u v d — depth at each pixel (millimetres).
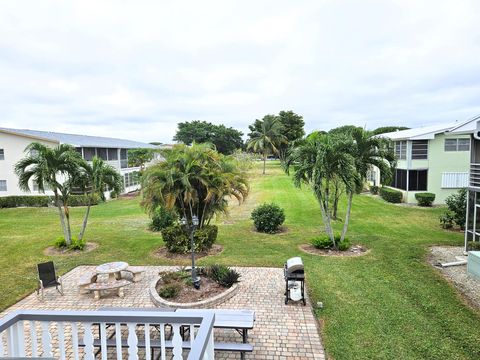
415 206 20828
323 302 7402
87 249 12281
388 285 8273
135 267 9461
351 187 10523
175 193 10273
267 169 53250
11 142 23734
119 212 21438
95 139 32344
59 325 3131
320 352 5539
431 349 5527
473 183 11008
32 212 21812
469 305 7176
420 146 21266
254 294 7965
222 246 12359
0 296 8078
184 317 2918
